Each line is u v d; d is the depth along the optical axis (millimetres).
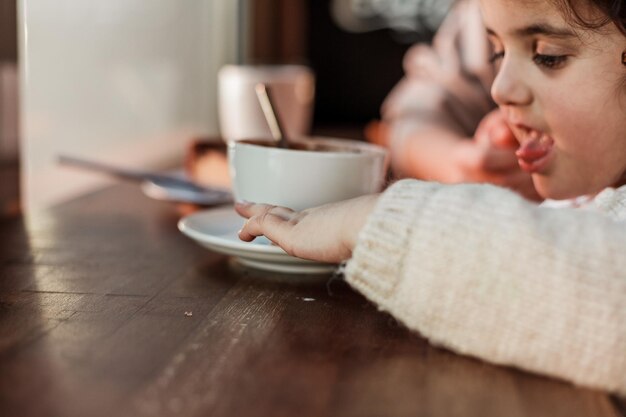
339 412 468
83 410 450
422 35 3311
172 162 2062
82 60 1417
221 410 460
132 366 521
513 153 1327
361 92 3422
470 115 1845
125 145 1687
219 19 2527
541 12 746
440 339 578
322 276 796
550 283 549
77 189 1405
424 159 1688
